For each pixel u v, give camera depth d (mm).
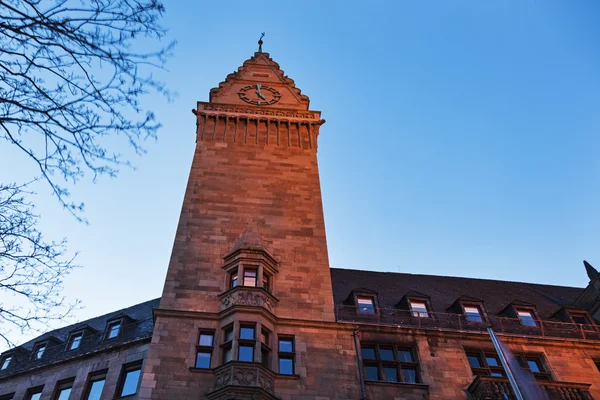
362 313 25719
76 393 23438
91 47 9312
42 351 28109
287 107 36656
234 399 19016
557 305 32000
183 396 19578
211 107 35062
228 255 25219
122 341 25625
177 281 24000
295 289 24766
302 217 28562
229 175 30453
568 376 24078
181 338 21562
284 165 31891
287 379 20828
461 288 33312
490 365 23797
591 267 32438
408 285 32438
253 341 21281
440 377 22594
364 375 22188
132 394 21969
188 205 28031
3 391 25641
